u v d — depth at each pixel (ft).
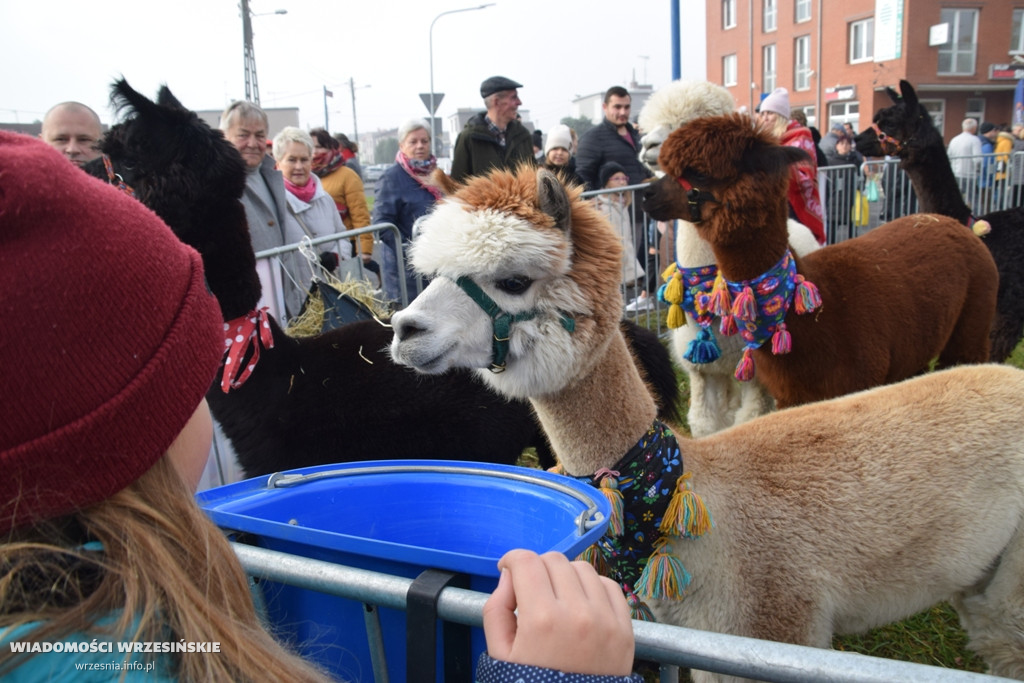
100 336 2.46
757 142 11.16
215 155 8.99
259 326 9.35
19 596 2.46
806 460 7.52
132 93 8.79
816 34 112.57
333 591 4.17
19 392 2.34
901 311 12.37
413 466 6.04
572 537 4.52
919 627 10.01
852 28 107.76
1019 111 77.56
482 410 9.77
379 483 5.99
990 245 18.17
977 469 7.59
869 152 20.85
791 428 7.91
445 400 9.64
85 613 2.46
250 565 4.38
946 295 13.26
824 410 8.24
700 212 11.46
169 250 2.83
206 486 11.35
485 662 3.06
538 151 37.58
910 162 18.76
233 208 9.25
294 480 5.90
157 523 2.73
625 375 7.14
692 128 11.48
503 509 5.72
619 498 6.75
